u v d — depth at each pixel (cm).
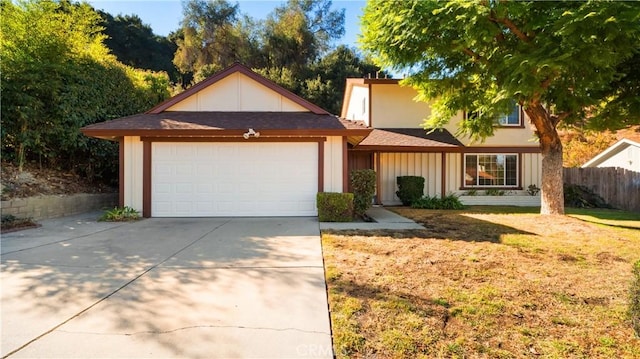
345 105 1988
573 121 1045
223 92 1052
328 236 680
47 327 298
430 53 947
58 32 1109
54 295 369
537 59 730
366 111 1542
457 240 660
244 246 598
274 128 916
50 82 997
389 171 1480
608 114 988
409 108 1503
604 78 828
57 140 1056
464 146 1344
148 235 691
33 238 658
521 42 824
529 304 363
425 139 1385
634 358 267
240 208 954
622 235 735
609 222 980
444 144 1348
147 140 937
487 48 898
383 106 1503
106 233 711
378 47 958
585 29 678
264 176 956
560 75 836
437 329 305
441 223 873
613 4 638
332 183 964
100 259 511
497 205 1464
